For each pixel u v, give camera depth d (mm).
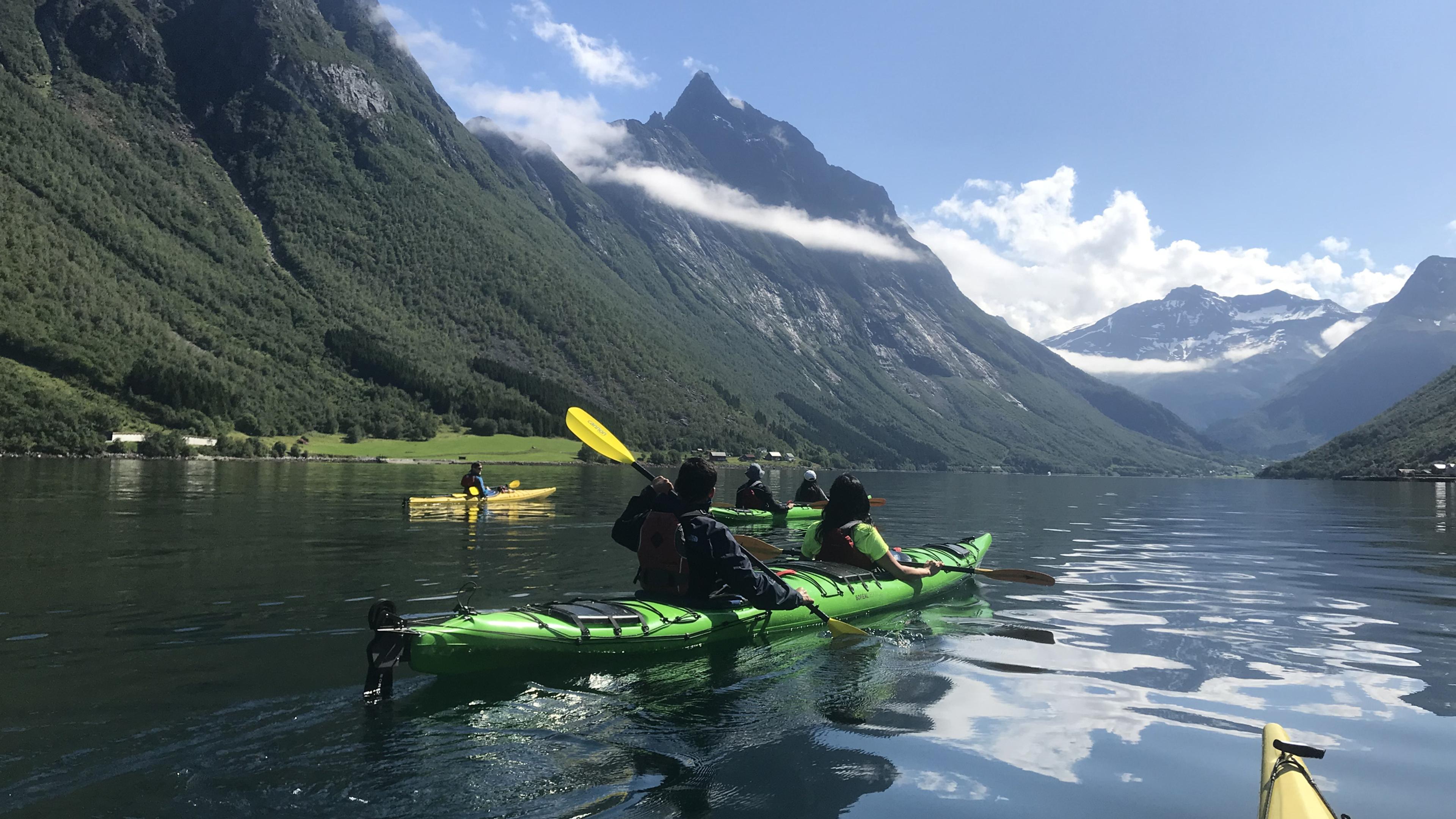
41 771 3951
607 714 4902
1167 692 5664
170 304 168000
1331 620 8320
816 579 7855
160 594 8742
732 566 6422
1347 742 4734
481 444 129625
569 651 5824
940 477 121375
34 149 191750
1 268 135000
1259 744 4664
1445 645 7184
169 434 97000
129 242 182625
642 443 173625
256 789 3781
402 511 21016
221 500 24359
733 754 4363
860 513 8766
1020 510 29750
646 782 3967
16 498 23062
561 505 24297
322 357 174375
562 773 4051
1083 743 4645
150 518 17734
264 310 188750
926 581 9258
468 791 3797
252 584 9477
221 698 5090
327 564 11109
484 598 8711
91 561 11094
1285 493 59156
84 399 108812
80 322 131500
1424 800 3957
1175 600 9391
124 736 4434
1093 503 38062
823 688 5570
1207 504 38875
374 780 3906
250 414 123875
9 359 114312
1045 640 7172
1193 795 3963
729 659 6254
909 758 4355
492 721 4734
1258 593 10039
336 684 5398
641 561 6848
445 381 174500
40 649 6340
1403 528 22031
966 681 5824
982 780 4090
